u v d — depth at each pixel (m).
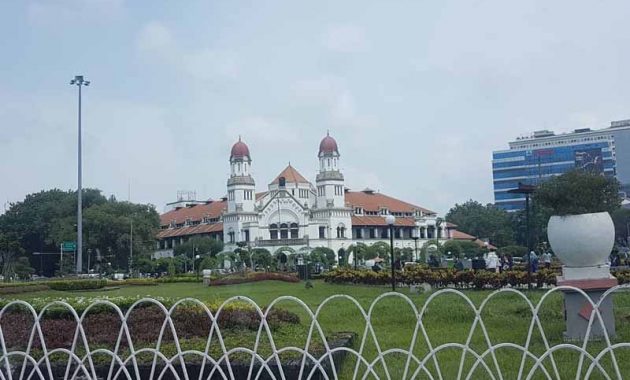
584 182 8.99
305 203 98.00
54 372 7.51
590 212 8.96
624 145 113.75
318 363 5.38
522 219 83.31
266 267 57.41
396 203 105.56
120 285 40.03
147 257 67.31
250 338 8.62
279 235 93.56
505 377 6.89
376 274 27.55
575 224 8.85
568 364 7.40
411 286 23.14
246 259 58.81
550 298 13.74
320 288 27.20
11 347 8.81
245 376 7.03
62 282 35.47
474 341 9.35
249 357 7.30
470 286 23.30
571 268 9.06
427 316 12.32
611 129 115.00
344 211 93.81
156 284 42.06
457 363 7.68
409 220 100.38
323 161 95.12
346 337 8.88
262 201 96.50
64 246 54.31
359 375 7.24
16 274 57.47
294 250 80.38
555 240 9.12
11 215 86.62
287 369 6.92
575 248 8.86
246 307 10.40
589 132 115.94
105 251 72.94
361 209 98.94
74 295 28.56
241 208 92.44
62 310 11.03
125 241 71.19
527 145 120.06
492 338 9.52
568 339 8.84
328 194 93.88
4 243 60.66
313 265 55.84
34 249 85.25
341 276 31.27
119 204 75.88
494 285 22.00
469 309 12.79
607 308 8.83
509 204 116.25
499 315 12.07
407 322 11.90
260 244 85.94
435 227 101.12
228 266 75.19
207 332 9.20
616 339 8.52
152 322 9.82
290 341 8.41
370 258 58.47
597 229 8.77
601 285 8.72
